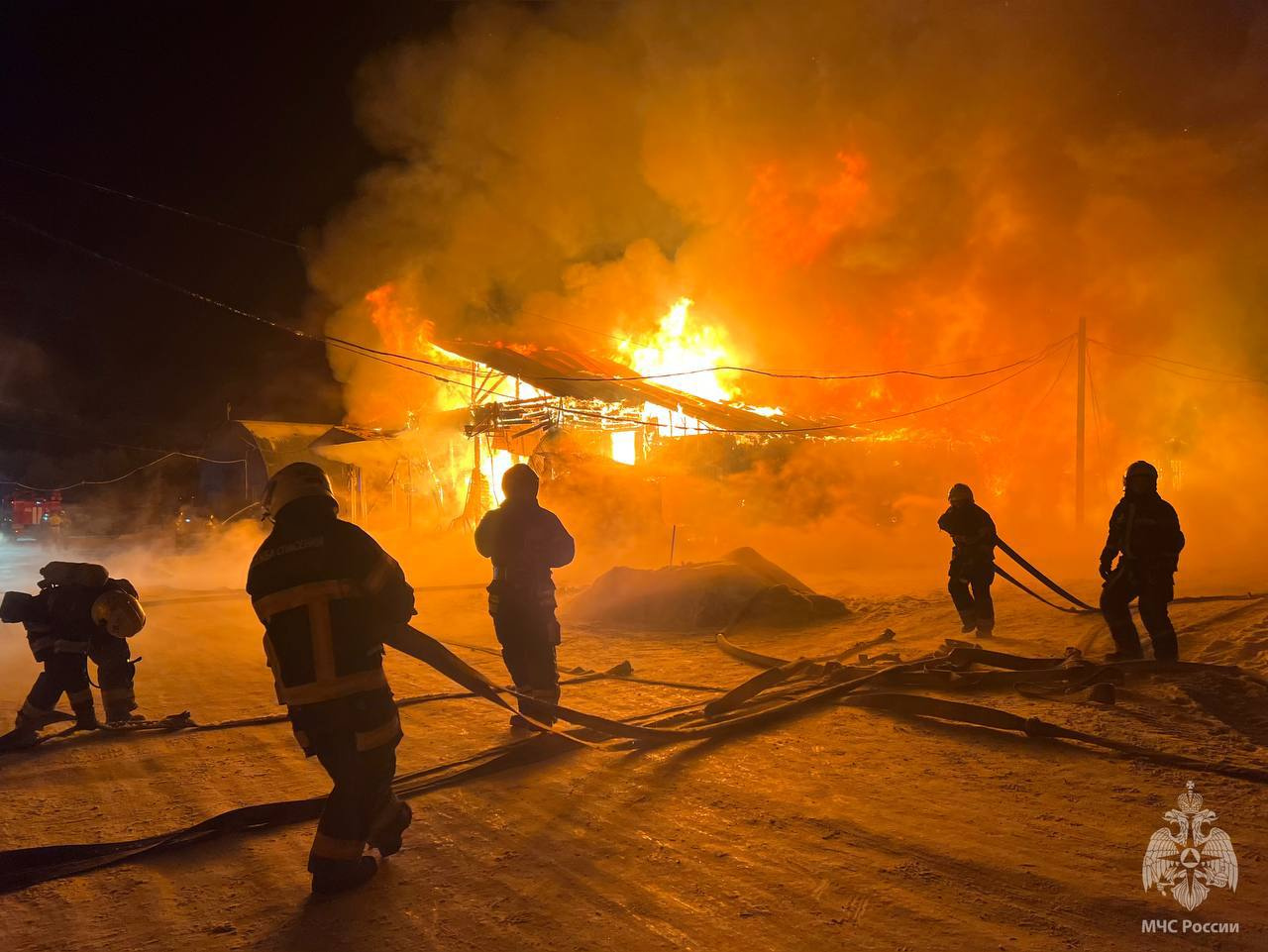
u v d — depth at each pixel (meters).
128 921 3.46
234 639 11.64
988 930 3.21
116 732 6.44
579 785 4.98
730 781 4.97
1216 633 8.91
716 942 3.17
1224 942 3.11
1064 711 6.18
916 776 4.98
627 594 12.22
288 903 3.59
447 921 3.39
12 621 6.25
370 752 3.77
